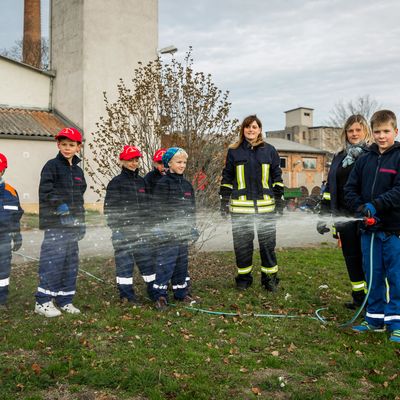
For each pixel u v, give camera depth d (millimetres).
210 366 3443
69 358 3490
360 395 3080
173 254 5008
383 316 4289
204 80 7160
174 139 7113
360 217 4172
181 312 4793
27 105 20516
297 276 6676
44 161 18875
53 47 20984
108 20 19344
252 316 4734
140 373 3236
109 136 7426
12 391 3021
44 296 4551
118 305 4941
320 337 4129
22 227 7129
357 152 4875
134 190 5250
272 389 3123
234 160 5637
